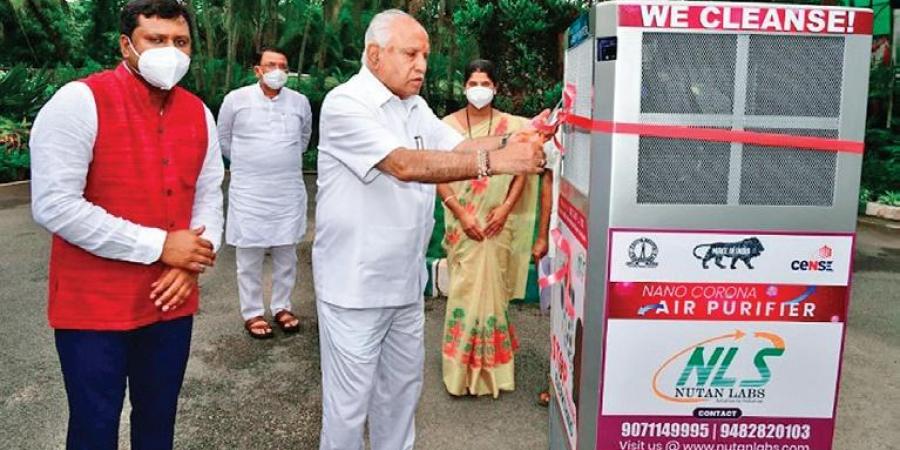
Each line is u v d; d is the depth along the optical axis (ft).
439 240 15.81
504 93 25.62
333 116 6.79
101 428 6.31
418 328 7.77
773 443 5.76
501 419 10.00
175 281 6.42
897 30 32.27
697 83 5.25
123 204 6.24
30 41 55.21
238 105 12.73
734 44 5.23
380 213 7.03
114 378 6.38
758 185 5.36
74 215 5.87
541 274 9.29
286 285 13.69
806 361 5.60
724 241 5.40
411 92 7.02
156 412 6.97
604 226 5.39
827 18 5.19
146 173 6.31
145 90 6.29
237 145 12.83
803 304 5.51
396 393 7.93
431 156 6.24
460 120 10.24
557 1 24.08
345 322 7.19
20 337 12.99
